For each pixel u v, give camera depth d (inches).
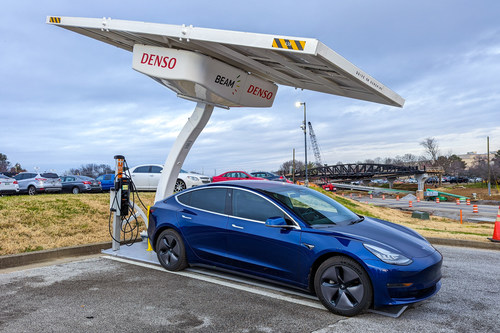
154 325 144.4
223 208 203.3
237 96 260.5
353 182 4611.2
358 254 152.1
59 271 224.7
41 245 271.0
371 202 1921.8
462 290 195.9
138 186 669.3
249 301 172.6
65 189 848.9
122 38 250.5
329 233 165.0
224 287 193.2
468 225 727.7
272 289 190.4
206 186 217.8
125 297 177.0
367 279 150.4
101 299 174.1
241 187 201.9
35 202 374.3
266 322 148.3
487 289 198.4
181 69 230.4
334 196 1031.6
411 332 139.4
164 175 279.3
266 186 204.8
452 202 2080.5
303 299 175.9
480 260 280.1
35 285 196.1
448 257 292.4
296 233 171.5
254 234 183.5
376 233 169.0
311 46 166.6
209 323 146.7
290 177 3518.7
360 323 148.0
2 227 291.1
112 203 275.0
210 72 235.3
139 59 249.3
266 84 279.3
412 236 179.0
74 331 138.4
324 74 222.2
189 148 282.0
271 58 209.6
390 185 3900.1
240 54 219.8
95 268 231.5
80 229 321.7
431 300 179.0
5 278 209.3
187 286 194.5
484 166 3722.9
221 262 198.2
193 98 265.3
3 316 152.8
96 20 228.7
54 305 165.9
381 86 219.3
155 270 226.2
